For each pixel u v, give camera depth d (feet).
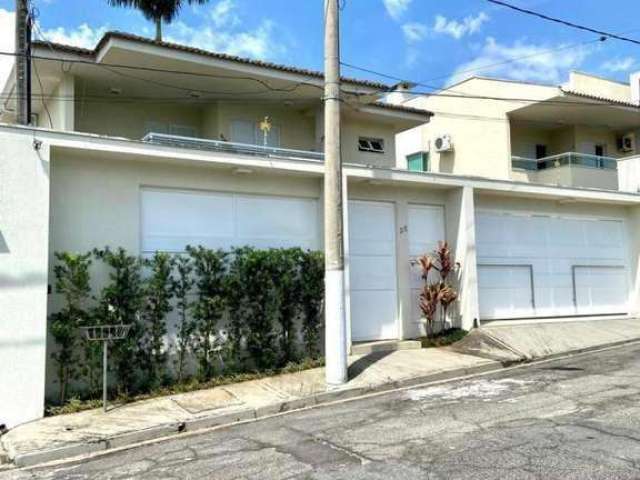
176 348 33.68
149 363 32.12
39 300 28.53
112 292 30.91
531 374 33.58
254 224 38.09
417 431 22.62
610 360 36.68
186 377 33.58
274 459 20.38
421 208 46.73
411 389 31.73
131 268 32.14
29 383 27.89
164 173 34.86
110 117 49.60
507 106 66.64
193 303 33.76
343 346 32.58
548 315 53.47
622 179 61.52
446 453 19.62
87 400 30.22
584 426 21.84
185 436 25.46
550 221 54.80
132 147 31.91
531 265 53.06
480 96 69.15
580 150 71.97
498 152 67.15
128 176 33.73
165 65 44.88
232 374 34.17
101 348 30.58
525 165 67.72
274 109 54.80
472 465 18.25
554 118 69.15
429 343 42.57
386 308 43.68
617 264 58.75
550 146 74.43
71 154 31.91
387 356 38.75
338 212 33.19
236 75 47.03
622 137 74.84
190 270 33.88
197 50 44.39
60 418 27.86
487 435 21.43
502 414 24.47
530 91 63.82
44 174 29.35
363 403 29.04
